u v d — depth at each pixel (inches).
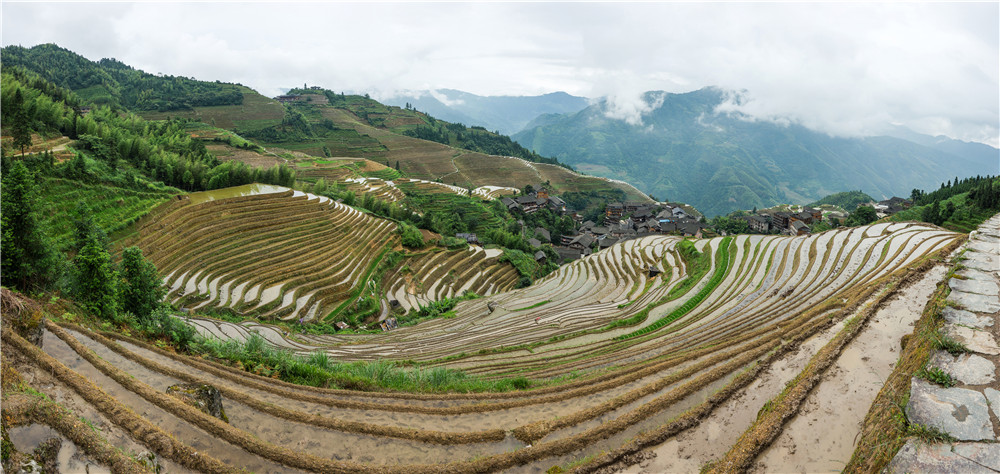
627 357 892.0
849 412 443.8
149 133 3459.6
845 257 1523.1
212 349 720.3
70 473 307.3
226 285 1772.9
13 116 1967.3
